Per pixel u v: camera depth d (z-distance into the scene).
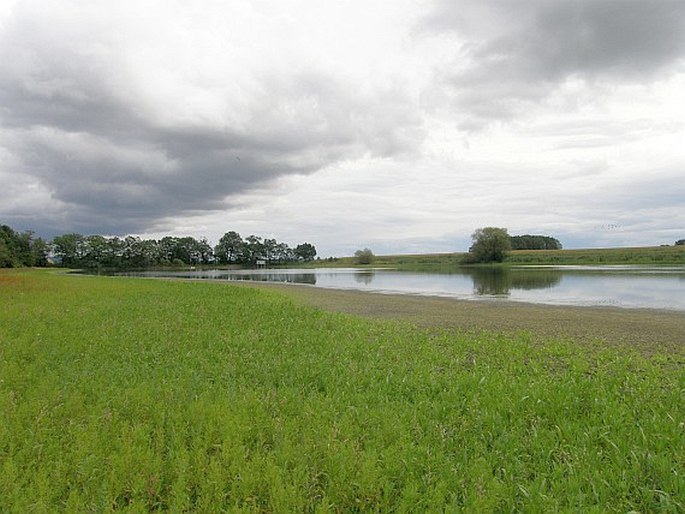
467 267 103.38
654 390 8.38
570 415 7.09
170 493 4.74
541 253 127.44
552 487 4.86
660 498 4.67
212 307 21.39
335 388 8.46
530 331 16.36
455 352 12.05
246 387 8.55
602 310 23.14
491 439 6.21
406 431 6.23
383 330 15.62
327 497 4.48
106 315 18.44
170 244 196.00
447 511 4.23
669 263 91.25
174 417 6.48
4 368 9.34
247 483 4.68
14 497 4.37
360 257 153.88
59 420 6.66
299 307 21.64
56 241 164.25
